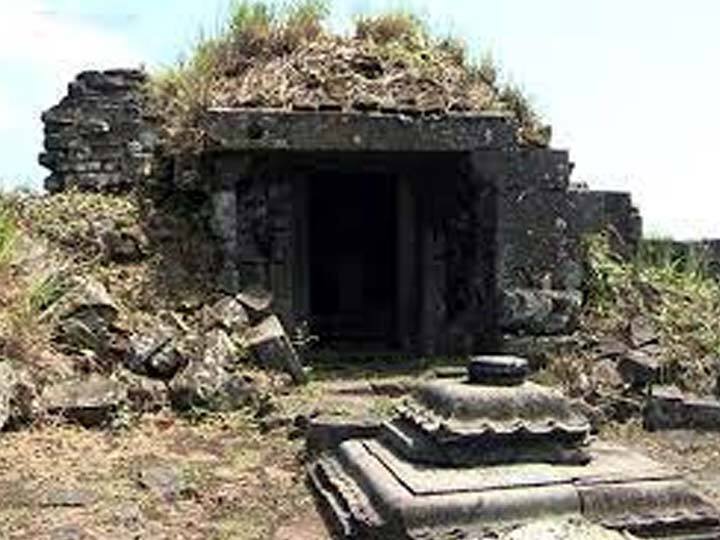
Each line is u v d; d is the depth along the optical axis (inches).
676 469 266.5
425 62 369.7
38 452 247.8
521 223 345.7
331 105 338.0
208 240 349.7
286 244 348.2
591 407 307.6
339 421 259.0
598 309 361.4
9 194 382.6
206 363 295.7
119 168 448.1
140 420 277.9
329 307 456.4
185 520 211.9
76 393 276.7
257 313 330.3
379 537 192.1
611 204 401.4
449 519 188.5
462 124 343.0
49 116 449.4
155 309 323.0
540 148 352.5
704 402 310.3
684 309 374.3
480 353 353.1
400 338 380.2
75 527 200.4
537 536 172.7
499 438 209.9
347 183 455.2
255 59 371.9
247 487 234.8
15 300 304.0
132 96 451.5
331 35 384.8
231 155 338.3
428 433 211.0
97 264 339.3
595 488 199.2
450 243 371.9
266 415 284.2
